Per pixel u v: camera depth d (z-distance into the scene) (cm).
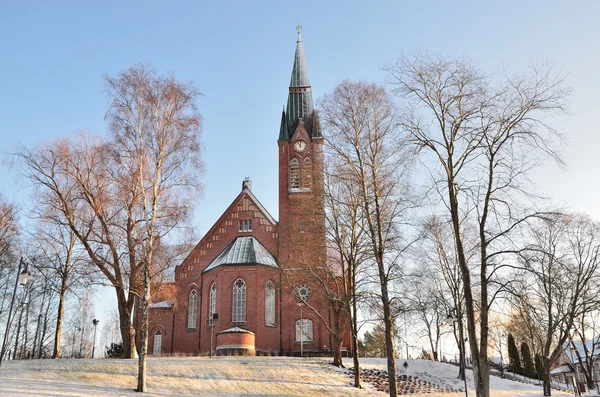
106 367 3438
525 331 6012
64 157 3734
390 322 2923
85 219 3847
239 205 6281
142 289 3953
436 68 2580
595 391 5362
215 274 5759
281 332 5694
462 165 2530
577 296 4103
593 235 4319
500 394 4378
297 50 7038
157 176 3203
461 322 4512
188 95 3350
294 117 6619
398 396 3822
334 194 3562
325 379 3838
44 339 6366
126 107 3225
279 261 5216
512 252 2345
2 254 5422
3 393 2620
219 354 5134
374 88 3244
